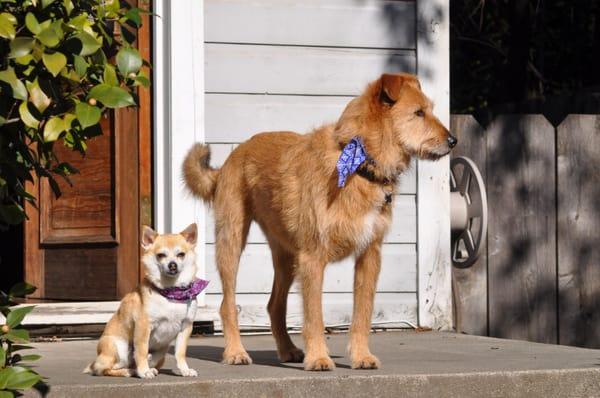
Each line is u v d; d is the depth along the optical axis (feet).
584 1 49.44
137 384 16.56
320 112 27.27
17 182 16.16
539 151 30.94
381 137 18.90
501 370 18.24
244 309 26.35
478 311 30.45
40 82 15.16
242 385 16.94
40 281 26.55
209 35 26.53
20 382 15.12
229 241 20.54
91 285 26.45
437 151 19.27
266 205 20.11
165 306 17.60
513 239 30.73
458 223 28.48
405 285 27.58
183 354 17.90
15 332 15.53
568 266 30.99
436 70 27.96
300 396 17.13
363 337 19.01
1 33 14.35
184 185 21.91
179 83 26.11
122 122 26.21
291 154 19.61
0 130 15.81
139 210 26.30
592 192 31.17
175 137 26.03
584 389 18.45
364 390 17.35
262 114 26.86
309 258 18.84
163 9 26.22
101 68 16.03
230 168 20.83
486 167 30.71
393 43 27.84
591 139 31.14
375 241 19.16
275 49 26.99
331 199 18.65
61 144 26.66
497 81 49.67
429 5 27.94
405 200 27.66
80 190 26.55
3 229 16.30
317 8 27.27
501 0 49.47
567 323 30.96
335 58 27.40
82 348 23.17
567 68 50.55
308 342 18.63
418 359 20.33
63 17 15.46
